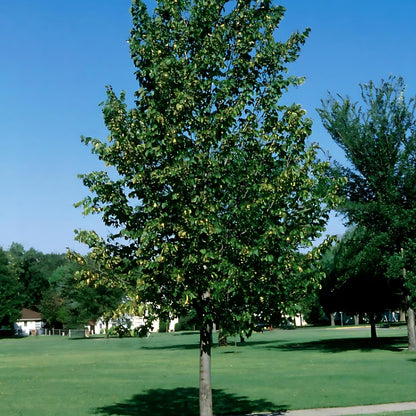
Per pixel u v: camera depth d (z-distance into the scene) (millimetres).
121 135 10695
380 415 13008
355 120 35344
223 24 11016
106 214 10883
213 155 10656
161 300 10430
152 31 11133
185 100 10430
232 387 19453
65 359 36844
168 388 20031
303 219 10398
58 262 165125
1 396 18125
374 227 35219
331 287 43156
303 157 10844
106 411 14977
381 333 61562
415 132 34812
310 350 38281
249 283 10031
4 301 92875
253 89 11234
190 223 9781
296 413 14109
